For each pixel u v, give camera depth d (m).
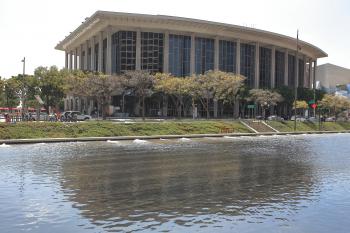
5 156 27.94
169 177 19.77
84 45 111.31
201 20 91.75
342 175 20.91
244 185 17.81
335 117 103.62
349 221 12.28
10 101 85.00
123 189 16.66
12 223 11.73
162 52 91.25
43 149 33.16
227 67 100.75
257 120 74.00
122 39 89.25
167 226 11.56
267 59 111.00
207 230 11.23
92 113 87.12
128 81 67.69
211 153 31.59
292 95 100.62
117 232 10.98
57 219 12.17
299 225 11.82
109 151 32.09
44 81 71.62
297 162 26.59
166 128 52.91
